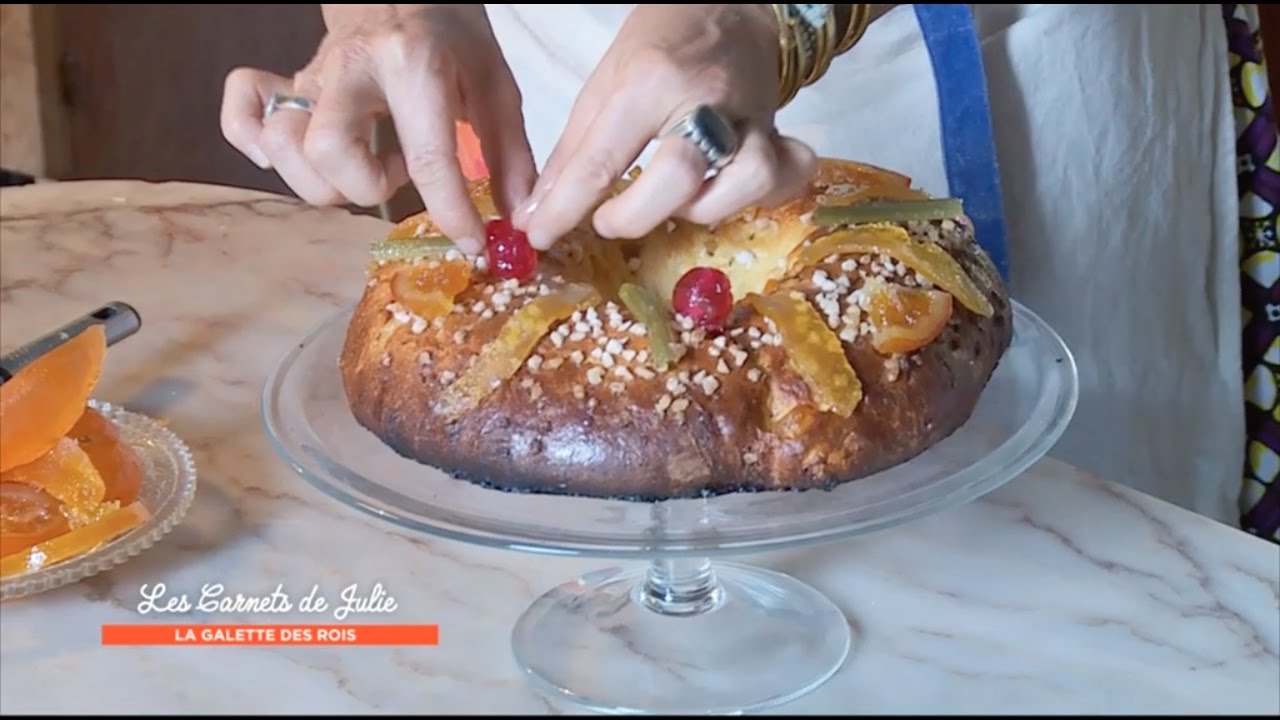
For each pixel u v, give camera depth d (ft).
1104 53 5.23
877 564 3.26
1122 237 5.43
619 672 2.87
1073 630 3.00
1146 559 3.26
